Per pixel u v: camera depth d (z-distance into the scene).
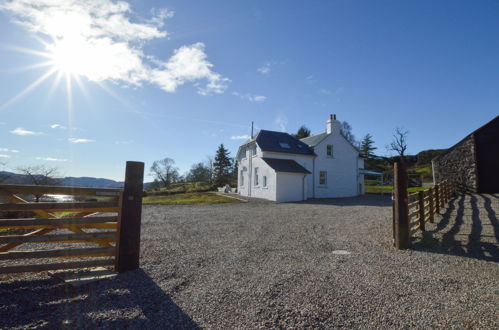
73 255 4.39
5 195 4.12
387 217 11.13
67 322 2.95
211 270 4.73
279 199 20.70
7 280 4.10
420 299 3.61
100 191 4.66
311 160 24.20
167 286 3.99
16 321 2.94
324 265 5.04
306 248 6.36
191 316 3.12
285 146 24.53
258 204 18.30
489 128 15.41
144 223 10.06
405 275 4.51
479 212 10.23
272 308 3.32
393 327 2.94
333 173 25.05
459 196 15.45
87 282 4.07
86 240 4.48
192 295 3.68
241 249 6.23
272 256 5.66
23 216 7.26
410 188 30.98
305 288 3.93
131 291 3.79
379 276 4.45
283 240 7.20
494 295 3.75
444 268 4.89
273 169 21.05
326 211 13.83
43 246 6.39
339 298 3.61
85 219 4.50
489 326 2.97
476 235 7.25
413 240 7.09
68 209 4.44
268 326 2.93
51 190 4.38
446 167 16.66
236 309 3.29
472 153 15.70
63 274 4.36
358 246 6.56
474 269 4.84
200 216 12.09
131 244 4.70
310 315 3.16
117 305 3.37
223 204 18.30
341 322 3.03
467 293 3.81
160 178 55.88
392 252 6.02
